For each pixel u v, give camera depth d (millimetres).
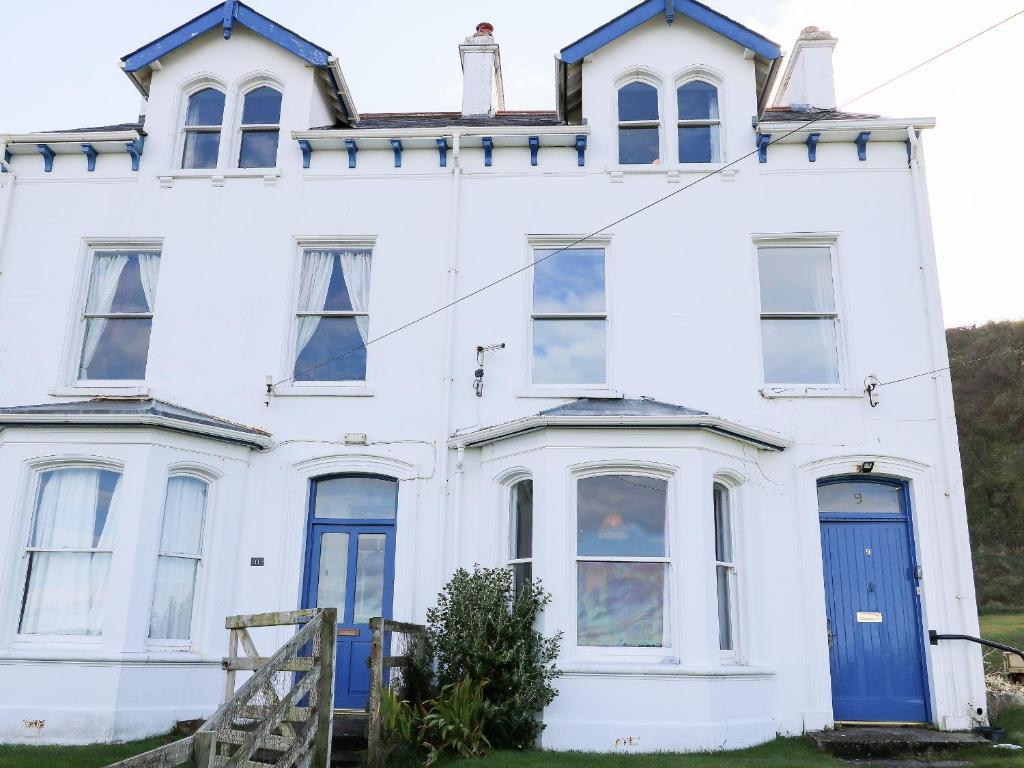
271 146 12805
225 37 12891
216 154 12820
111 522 10375
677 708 9492
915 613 10711
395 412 11422
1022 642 18328
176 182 12438
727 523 10836
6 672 9719
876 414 11109
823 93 13617
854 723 10406
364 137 12156
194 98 13078
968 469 36438
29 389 11734
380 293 11906
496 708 8953
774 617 10586
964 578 10516
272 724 6590
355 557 11188
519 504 10930
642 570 10250
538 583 9953
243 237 12203
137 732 9648
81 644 9961
